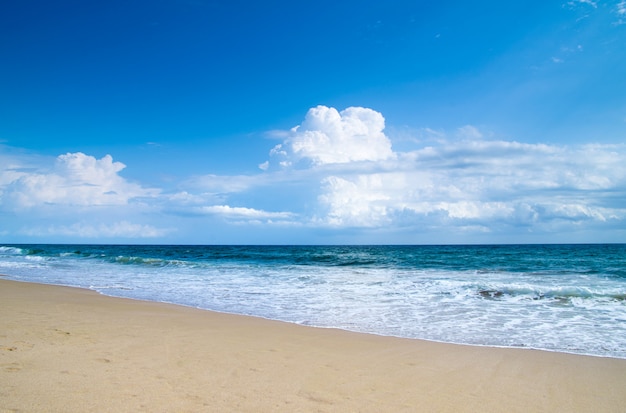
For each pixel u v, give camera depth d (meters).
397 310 11.05
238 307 11.47
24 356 5.20
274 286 16.33
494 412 4.01
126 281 18.14
